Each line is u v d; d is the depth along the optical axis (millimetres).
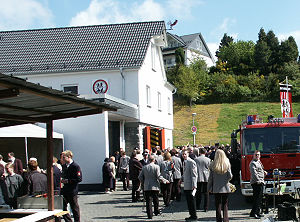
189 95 60438
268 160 11812
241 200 13719
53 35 27125
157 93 29000
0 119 7023
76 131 17812
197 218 10094
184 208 12078
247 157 12055
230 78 65688
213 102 62750
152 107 26953
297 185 11570
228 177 8820
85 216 10977
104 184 16516
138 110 23094
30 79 23844
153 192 10750
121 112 19359
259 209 10047
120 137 22422
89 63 23859
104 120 17625
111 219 10422
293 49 75500
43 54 25344
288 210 9156
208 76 67000
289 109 22688
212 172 8898
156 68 28672
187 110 58812
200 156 11586
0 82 4605
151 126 26578
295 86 60594
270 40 78438
